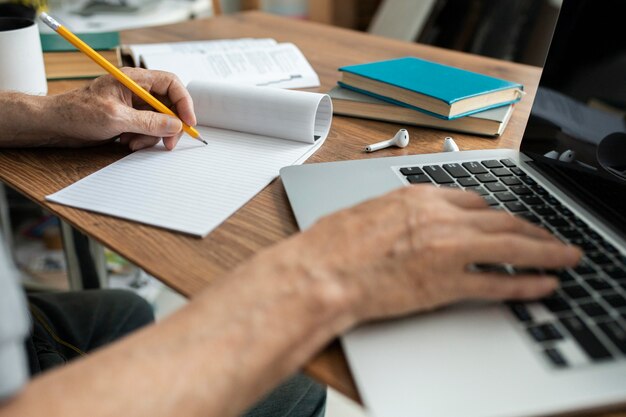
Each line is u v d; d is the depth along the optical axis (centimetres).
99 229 58
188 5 176
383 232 45
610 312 44
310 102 75
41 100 74
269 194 65
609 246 52
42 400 35
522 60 176
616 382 39
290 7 245
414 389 39
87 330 89
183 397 36
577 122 64
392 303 43
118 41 105
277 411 74
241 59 105
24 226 174
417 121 84
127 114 71
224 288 42
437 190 50
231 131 81
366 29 235
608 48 61
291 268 42
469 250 44
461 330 43
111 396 35
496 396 38
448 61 115
